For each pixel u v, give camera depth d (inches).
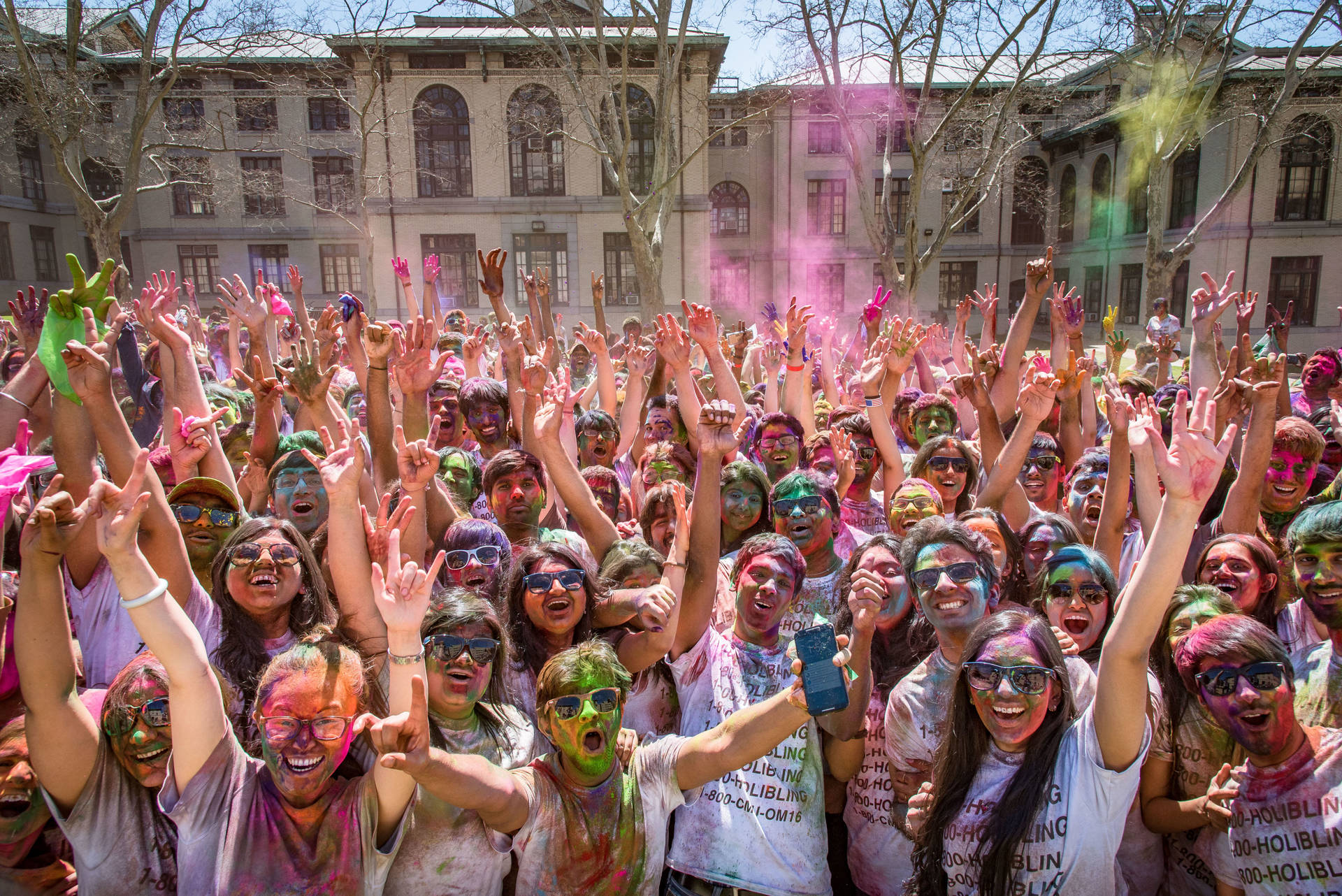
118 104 1257.4
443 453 181.5
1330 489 155.9
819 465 182.4
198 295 1395.2
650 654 115.0
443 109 1248.2
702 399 211.8
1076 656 104.1
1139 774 88.0
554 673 93.7
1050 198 1523.1
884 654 124.6
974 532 114.2
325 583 121.4
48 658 86.5
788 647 120.5
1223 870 97.8
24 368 152.5
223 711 89.9
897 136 1472.7
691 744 99.5
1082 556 116.6
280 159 1369.3
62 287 1464.1
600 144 676.1
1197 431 85.0
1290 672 90.0
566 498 144.5
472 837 96.2
